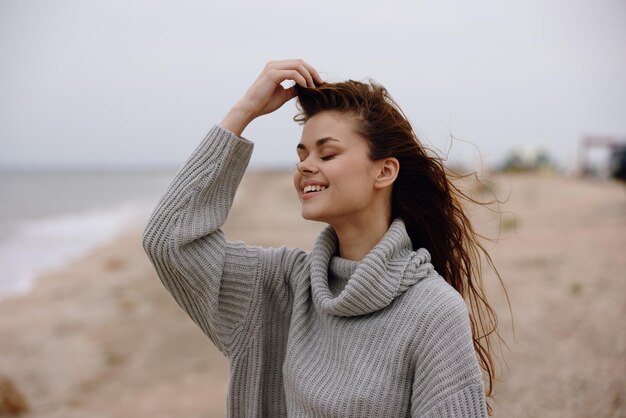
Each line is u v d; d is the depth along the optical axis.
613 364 4.95
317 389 1.72
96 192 99.44
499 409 4.46
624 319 6.25
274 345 1.96
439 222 1.99
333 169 1.76
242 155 1.90
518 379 4.96
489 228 14.66
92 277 17.27
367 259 1.71
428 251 2.00
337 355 1.76
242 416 1.94
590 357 5.23
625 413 4.10
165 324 10.98
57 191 103.06
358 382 1.69
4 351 9.70
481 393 1.63
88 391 7.69
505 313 7.08
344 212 1.79
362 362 1.71
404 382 1.69
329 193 1.78
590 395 4.42
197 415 6.50
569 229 15.02
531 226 16.14
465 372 1.62
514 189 31.03
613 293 7.62
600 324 6.16
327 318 1.79
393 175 1.83
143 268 18.36
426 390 1.64
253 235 22.69
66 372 8.53
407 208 1.95
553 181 38.44
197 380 7.83
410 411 1.70
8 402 6.95
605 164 41.75
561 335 5.98
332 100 1.82
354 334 1.74
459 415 1.60
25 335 10.77
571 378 4.80
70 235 31.11
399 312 1.71
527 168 47.59
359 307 1.71
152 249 1.81
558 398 4.47
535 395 4.59
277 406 1.96
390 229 1.79
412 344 1.67
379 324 1.72
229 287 1.90
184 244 1.80
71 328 11.16
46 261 21.41
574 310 6.95
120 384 7.86
